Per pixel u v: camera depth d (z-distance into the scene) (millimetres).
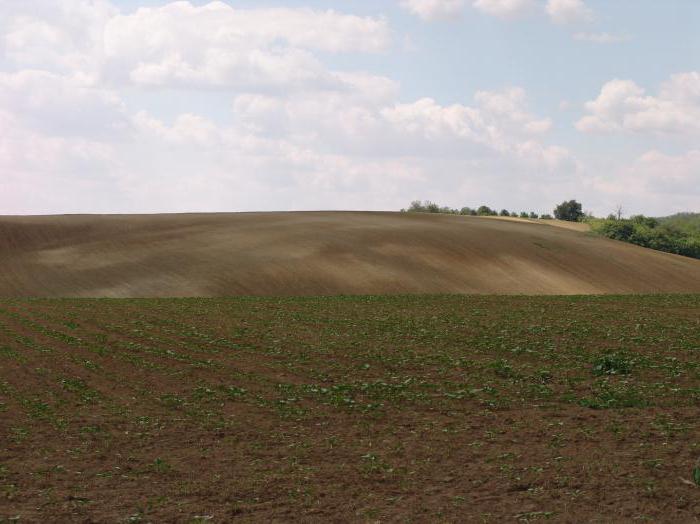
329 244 92812
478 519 10852
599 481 12102
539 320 33344
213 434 16484
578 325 31094
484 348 26547
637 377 20891
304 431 16641
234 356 26391
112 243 93250
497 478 12648
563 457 13586
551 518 10727
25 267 83125
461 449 14625
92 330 33156
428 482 12656
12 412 18562
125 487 12750
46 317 37812
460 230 106250
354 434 16250
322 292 75688
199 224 106812
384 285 78938
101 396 20516
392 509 11398
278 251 89188
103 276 80000
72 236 96625
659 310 37156
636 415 16641
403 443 15305
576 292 81812
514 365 23406
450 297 48312
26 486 12773
